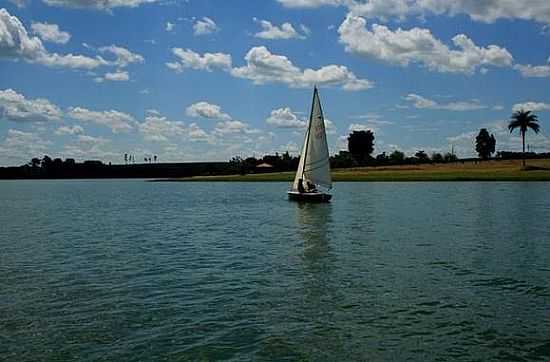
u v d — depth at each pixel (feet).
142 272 104.78
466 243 138.72
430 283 92.58
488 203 269.44
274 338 65.72
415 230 167.43
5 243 148.87
